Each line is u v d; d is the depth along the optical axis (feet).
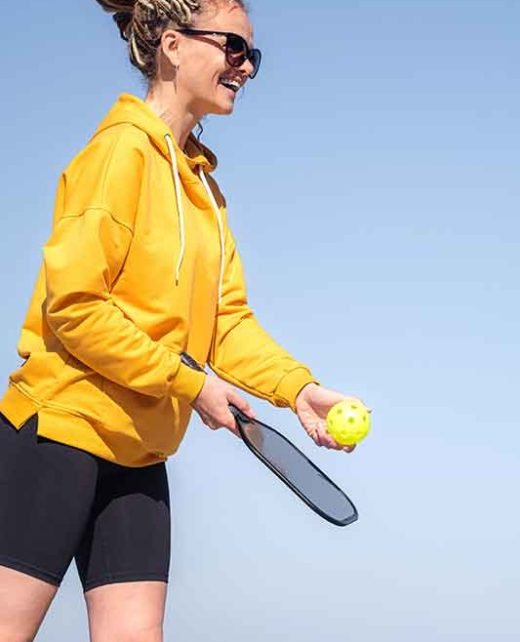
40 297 10.84
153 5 11.05
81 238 10.13
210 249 11.34
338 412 11.32
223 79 11.19
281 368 11.89
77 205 10.34
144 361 10.23
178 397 10.52
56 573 10.45
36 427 10.41
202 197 11.29
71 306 10.09
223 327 12.10
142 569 10.87
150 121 10.79
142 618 10.75
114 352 10.16
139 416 10.59
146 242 10.57
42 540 10.34
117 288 10.55
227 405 10.52
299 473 10.91
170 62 11.14
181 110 11.24
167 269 10.65
